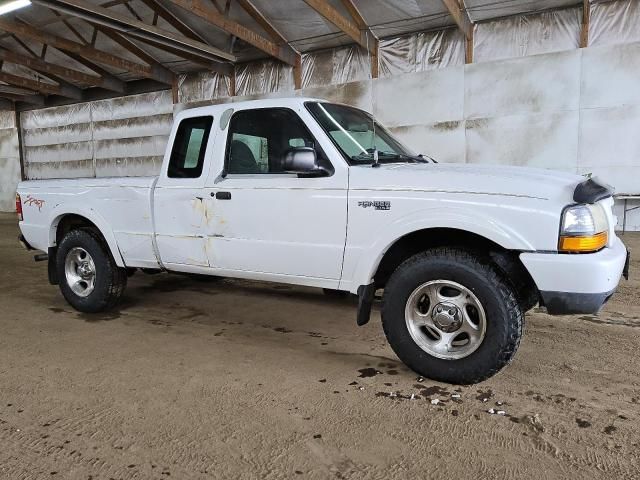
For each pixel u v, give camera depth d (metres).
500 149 10.96
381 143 3.93
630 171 9.79
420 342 3.11
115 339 4.03
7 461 2.34
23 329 4.32
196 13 10.05
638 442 2.41
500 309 2.82
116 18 9.91
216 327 4.33
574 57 9.98
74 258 4.77
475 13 10.59
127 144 17.28
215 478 2.19
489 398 2.90
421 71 11.67
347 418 2.69
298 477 2.18
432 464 2.26
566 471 2.19
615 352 3.60
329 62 12.93
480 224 2.81
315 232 3.36
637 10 9.40
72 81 17.19
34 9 11.93
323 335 4.09
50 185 4.84
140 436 2.54
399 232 3.03
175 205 4.00
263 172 3.63
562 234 2.68
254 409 2.81
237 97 14.52
